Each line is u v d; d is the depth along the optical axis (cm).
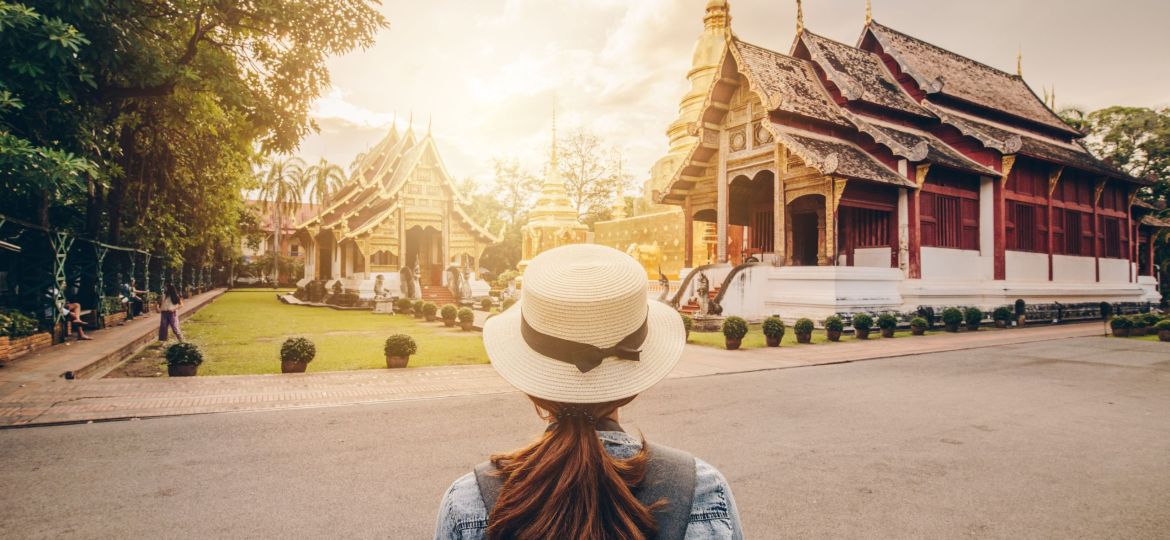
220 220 2544
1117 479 518
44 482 484
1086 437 653
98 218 1783
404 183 3388
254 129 1355
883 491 482
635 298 126
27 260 1523
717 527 112
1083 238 2728
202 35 1157
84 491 466
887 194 2080
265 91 1346
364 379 968
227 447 586
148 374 1088
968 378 1037
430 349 1434
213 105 1520
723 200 2273
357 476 505
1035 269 2438
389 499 455
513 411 749
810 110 2039
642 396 860
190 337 1697
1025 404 822
